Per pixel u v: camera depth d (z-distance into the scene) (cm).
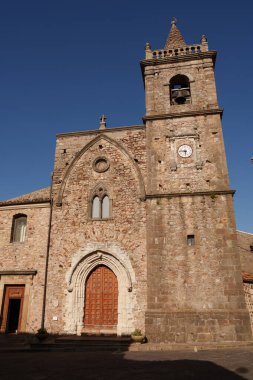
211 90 2391
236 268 1906
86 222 2256
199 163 2191
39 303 2130
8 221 2389
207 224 2025
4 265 2270
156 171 2228
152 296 1939
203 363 1210
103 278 2162
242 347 1672
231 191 2059
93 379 972
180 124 2328
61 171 2431
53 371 1112
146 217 2161
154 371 1075
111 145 2427
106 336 1981
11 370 1145
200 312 1852
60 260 2208
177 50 2578
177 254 1995
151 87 2492
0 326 2145
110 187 2311
